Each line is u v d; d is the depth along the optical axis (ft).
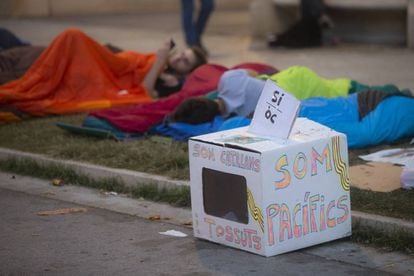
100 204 32.19
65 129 39.88
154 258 26.18
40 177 36.04
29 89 43.78
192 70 46.24
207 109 37.52
